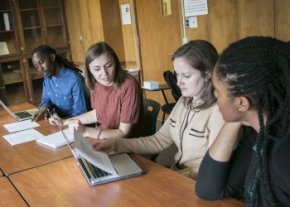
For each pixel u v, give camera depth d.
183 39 4.17
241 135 1.20
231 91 0.86
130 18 5.11
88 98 2.94
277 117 0.83
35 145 2.06
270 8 3.20
